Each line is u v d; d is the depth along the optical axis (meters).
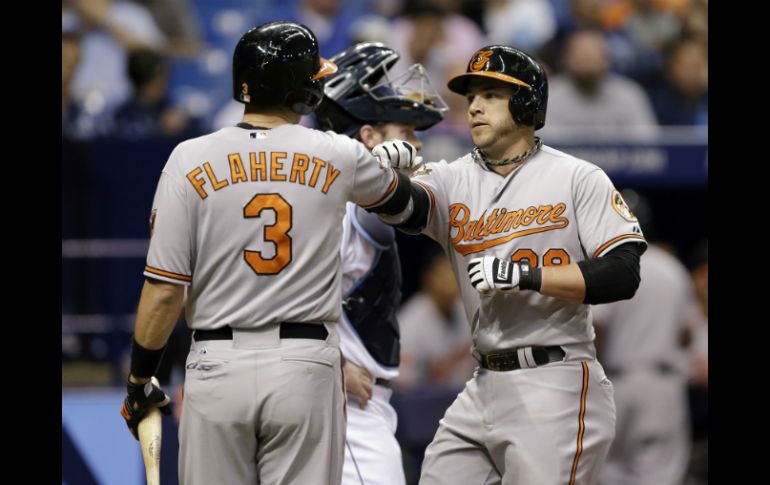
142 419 13.37
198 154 12.35
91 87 31.06
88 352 23.77
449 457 14.07
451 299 26.53
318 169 12.46
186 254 12.27
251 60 12.53
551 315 13.37
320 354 12.44
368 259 15.50
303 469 12.41
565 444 13.14
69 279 24.03
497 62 13.38
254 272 12.23
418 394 23.19
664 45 32.88
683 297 24.53
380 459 15.50
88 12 31.80
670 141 27.03
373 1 34.06
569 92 30.95
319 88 12.98
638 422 24.33
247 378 12.20
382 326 15.74
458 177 14.02
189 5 33.47
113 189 24.62
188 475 12.59
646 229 26.52
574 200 13.39
